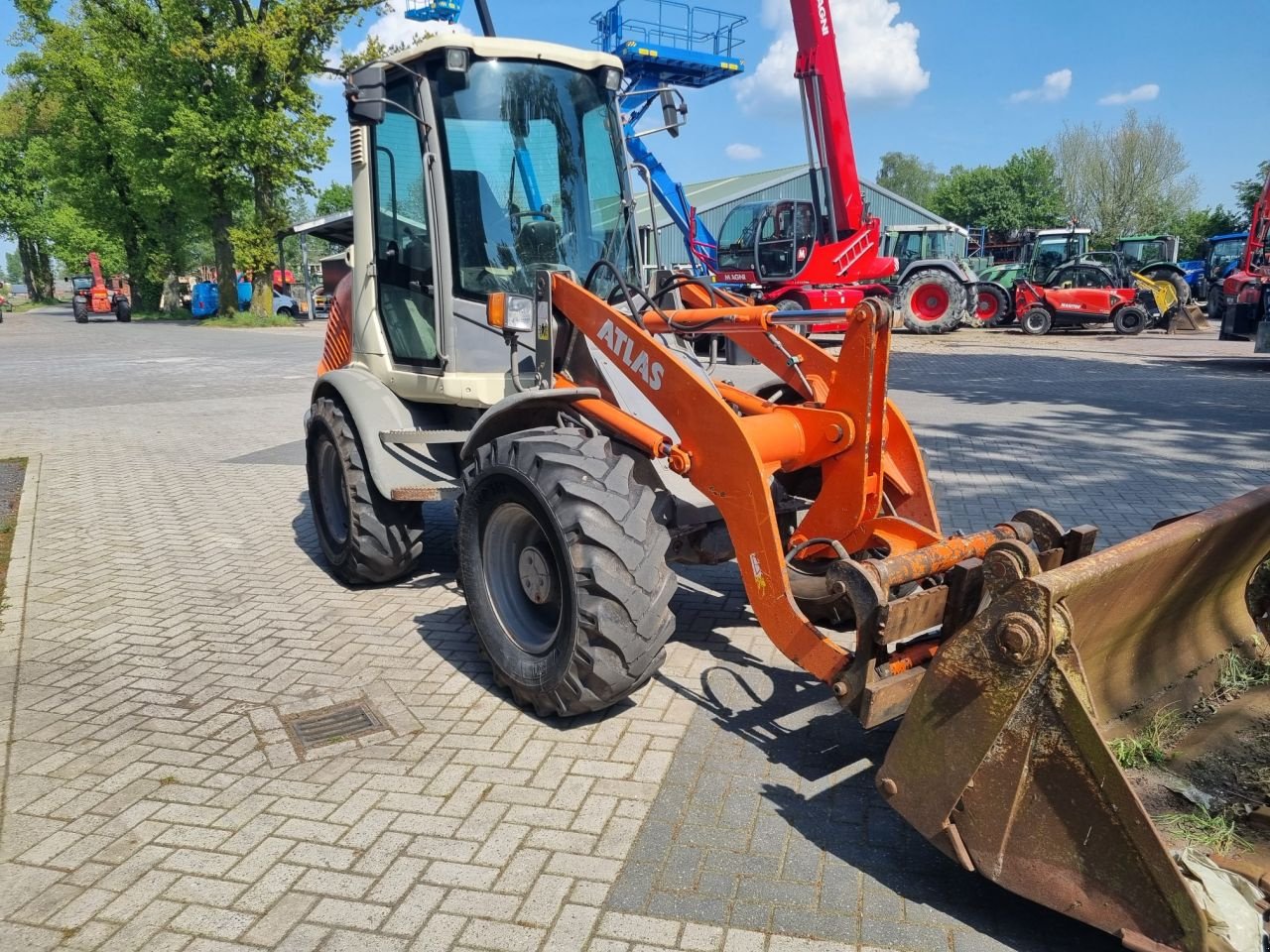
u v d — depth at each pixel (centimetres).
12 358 2042
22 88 4791
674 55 1892
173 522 713
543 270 469
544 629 393
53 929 269
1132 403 1188
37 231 5966
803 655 333
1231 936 224
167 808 329
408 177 492
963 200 6203
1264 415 1087
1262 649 383
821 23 1659
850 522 381
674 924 266
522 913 272
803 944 257
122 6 2934
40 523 711
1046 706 245
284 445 1016
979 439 962
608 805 326
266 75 2894
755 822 315
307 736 379
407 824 317
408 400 530
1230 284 1606
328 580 572
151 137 3055
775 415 383
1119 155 5250
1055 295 2250
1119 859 235
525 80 475
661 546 353
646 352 379
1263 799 296
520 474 364
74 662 454
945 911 270
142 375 1686
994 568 255
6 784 345
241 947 261
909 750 273
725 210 3228
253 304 3331
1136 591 297
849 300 1850
